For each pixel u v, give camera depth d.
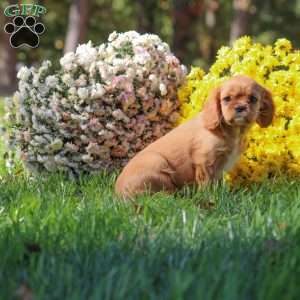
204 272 1.37
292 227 1.65
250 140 2.30
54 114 2.34
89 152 2.34
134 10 10.58
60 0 10.31
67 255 1.50
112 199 1.98
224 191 2.03
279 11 10.50
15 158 2.66
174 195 2.08
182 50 7.64
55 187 2.17
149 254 1.48
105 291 1.30
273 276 1.36
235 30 8.22
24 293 1.32
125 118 2.34
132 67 2.36
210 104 2.06
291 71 2.34
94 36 10.47
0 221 1.76
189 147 2.10
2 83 8.84
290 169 2.28
